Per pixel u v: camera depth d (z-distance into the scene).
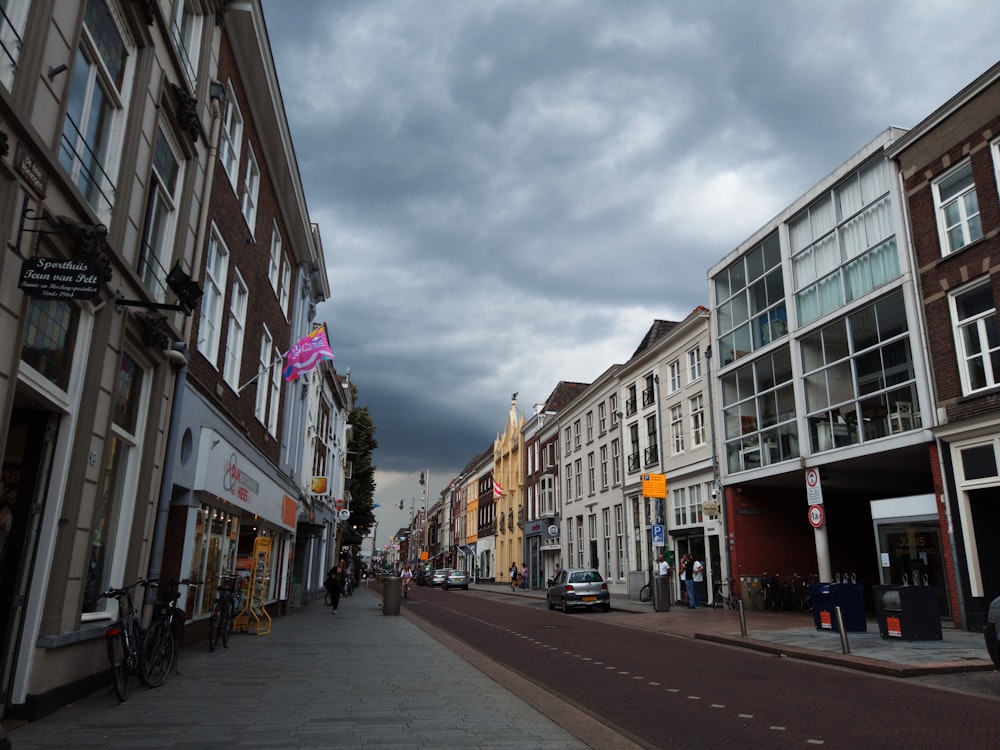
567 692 8.70
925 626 12.65
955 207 16.50
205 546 13.27
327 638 14.31
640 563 32.34
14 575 6.62
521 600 34.66
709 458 26.08
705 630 16.69
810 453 20.61
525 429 53.84
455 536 85.44
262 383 17.77
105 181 7.98
